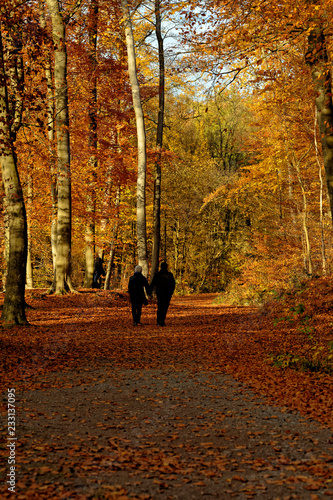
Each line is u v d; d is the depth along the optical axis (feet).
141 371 25.64
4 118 39.68
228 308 64.13
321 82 36.29
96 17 67.97
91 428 16.33
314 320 40.98
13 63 41.16
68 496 11.00
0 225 75.82
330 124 36.76
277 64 48.75
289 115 63.31
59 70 57.67
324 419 16.99
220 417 17.76
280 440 15.23
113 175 74.54
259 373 25.03
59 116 58.18
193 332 39.60
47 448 14.12
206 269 128.26
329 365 25.53
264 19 32.48
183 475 12.50
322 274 58.54
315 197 72.54
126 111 74.95
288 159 68.69
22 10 38.73
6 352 28.43
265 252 77.25
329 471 12.43
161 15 63.62
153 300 67.00
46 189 81.35
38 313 48.75
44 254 109.70
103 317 48.78
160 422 17.19
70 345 32.35
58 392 21.13
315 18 31.48
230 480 12.13
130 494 11.26
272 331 39.19
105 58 73.82
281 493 11.35
